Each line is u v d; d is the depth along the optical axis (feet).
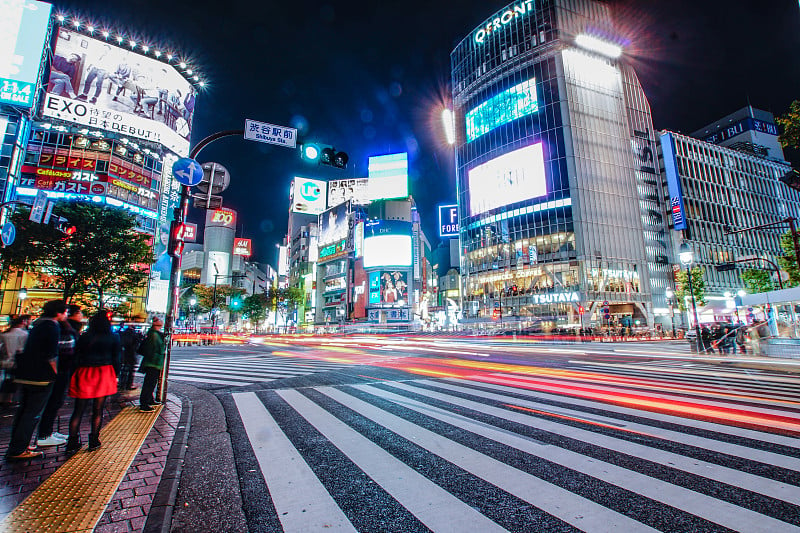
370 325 200.85
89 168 117.29
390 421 19.40
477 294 200.85
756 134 283.79
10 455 13.38
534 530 8.81
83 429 18.06
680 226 194.80
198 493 11.18
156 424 18.66
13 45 98.63
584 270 168.25
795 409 21.17
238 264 367.66
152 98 130.72
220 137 27.48
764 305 68.49
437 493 10.96
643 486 11.18
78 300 59.47
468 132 219.61
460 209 220.23
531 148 188.96
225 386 31.30
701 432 16.70
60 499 10.42
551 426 17.97
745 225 223.71
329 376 37.22
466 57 226.79
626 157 195.21
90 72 118.32
